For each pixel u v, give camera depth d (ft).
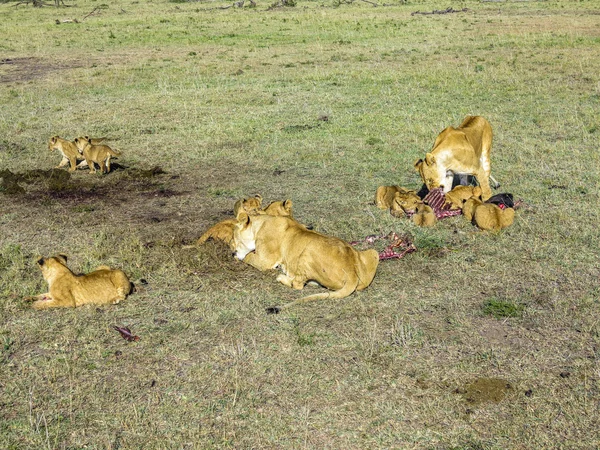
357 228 27.40
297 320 20.47
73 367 18.24
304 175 35.19
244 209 24.91
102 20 127.65
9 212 30.68
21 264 24.44
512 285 22.49
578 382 17.35
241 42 90.89
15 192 33.42
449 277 23.13
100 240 26.37
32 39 98.27
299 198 31.55
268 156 38.75
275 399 16.92
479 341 19.25
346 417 16.21
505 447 15.17
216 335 19.76
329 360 18.44
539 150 38.09
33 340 19.53
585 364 18.07
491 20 109.60
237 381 17.53
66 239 27.14
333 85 59.11
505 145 39.34
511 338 19.40
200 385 17.49
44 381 17.71
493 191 31.83
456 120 45.47
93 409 16.61
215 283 22.97
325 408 16.55
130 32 105.29
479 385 17.31
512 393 16.98
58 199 32.58
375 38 91.20
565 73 61.26
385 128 43.93
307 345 19.12
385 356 18.56
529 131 42.37
